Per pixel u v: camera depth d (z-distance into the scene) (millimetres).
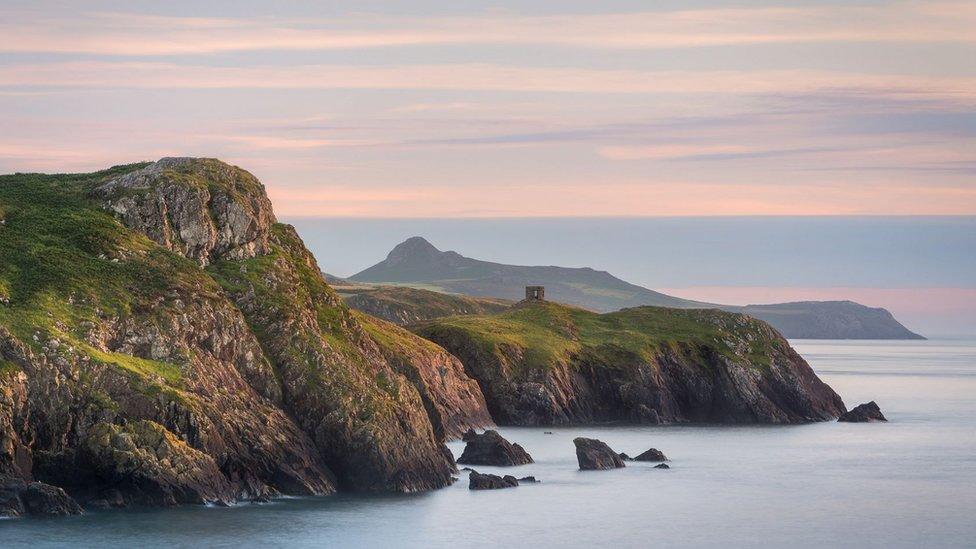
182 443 128000
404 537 126500
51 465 123125
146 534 117000
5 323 128500
